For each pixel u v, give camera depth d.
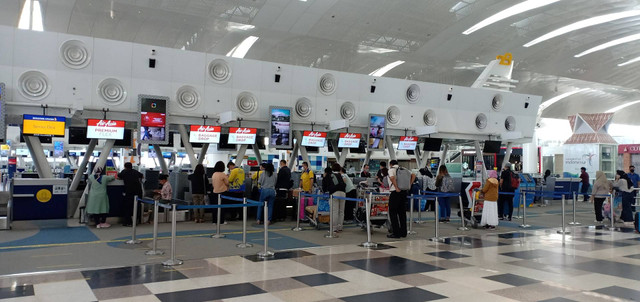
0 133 11.05
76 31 31.27
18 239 8.81
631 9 32.66
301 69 15.23
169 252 7.55
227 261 6.86
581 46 40.16
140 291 5.12
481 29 35.25
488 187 10.90
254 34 34.50
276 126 14.52
